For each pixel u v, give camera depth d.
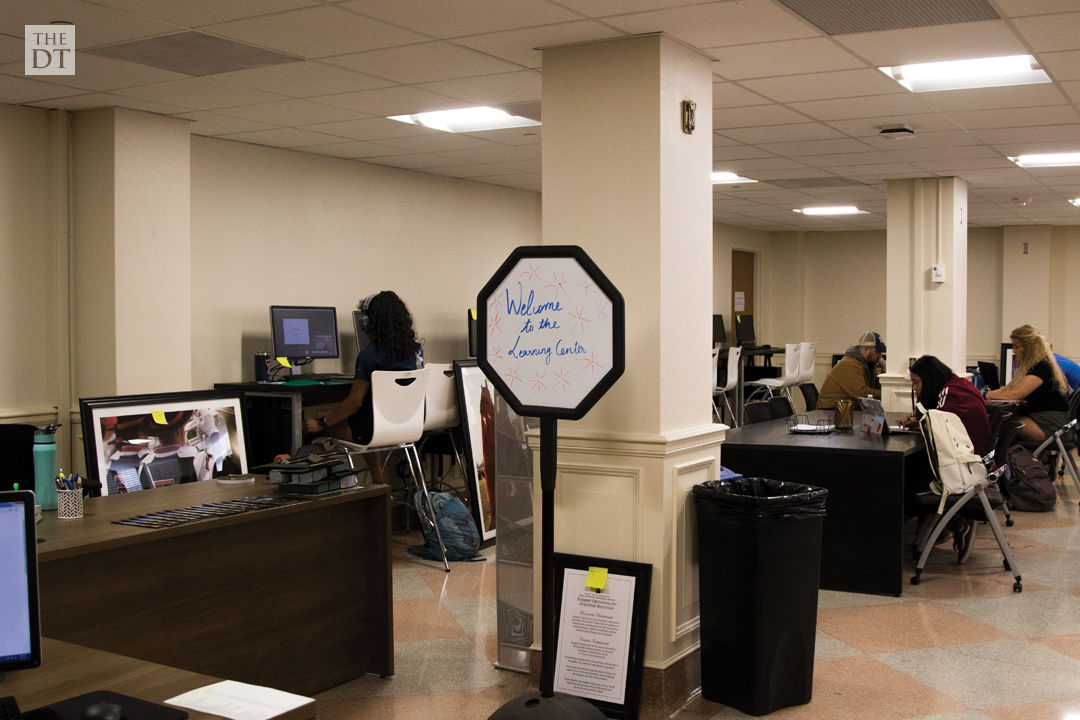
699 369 3.83
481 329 2.89
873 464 4.99
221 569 3.23
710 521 3.52
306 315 6.43
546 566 2.80
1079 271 12.14
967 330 12.66
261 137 6.11
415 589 5.06
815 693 3.63
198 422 4.59
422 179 7.72
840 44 3.94
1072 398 7.47
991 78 4.76
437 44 3.92
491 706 3.49
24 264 5.23
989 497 5.15
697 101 3.90
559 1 3.28
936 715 3.42
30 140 5.23
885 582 4.97
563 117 3.79
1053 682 3.73
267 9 3.49
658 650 3.50
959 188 8.13
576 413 2.73
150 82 4.64
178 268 5.54
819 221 12.08
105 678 1.84
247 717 1.65
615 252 3.63
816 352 13.69
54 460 3.17
